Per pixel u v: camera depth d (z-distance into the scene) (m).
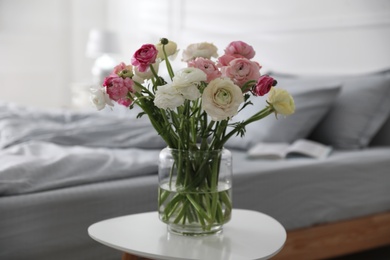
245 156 2.70
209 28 4.36
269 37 3.74
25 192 1.92
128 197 2.05
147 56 1.41
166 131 1.49
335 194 2.50
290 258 2.37
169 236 1.52
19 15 5.64
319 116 2.87
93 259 1.97
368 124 2.86
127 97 1.46
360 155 2.66
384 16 2.99
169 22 4.88
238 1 4.02
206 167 1.47
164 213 1.52
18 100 5.72
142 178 2.17
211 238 1.51
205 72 1.41
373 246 2.62
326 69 3.34
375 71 3.04
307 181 2.43
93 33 5.33
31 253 1.86
